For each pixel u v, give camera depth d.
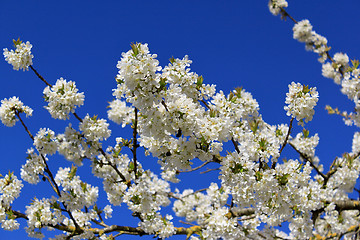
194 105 3.67
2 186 5.29
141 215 5.70
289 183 4.24
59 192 5.32
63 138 5.48
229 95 4.21
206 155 3.90
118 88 4.14
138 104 3.51
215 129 3.76
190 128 3.69
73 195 5.30
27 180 5.52
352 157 6.26
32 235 5.16
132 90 3.57
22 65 4.77
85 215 5.84
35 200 5.27
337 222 6.34
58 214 5.25
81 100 4.80
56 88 4.78
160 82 3.58
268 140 4.36
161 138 3.86
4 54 4.78
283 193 4.22
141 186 5.31
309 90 4.11
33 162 5.36
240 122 4.72
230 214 5.64
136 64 3.35
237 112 4.18
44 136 5.27
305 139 5.90
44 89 4.82
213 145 3.91
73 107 4.81
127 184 5.68
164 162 4.35
